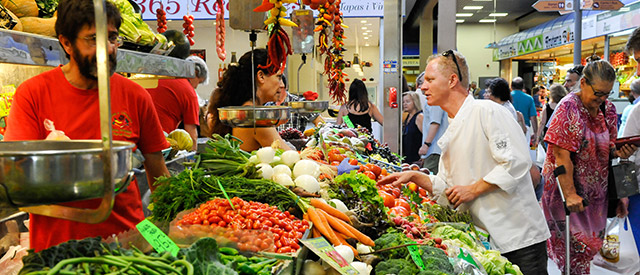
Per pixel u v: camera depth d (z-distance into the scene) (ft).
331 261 5.76
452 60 10.43
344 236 7.13
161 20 12.79
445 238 9.10
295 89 45.32
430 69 10.60
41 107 6.89
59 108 6.93
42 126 6.95
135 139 7.62
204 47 37.01
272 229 6.15
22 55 5.87
